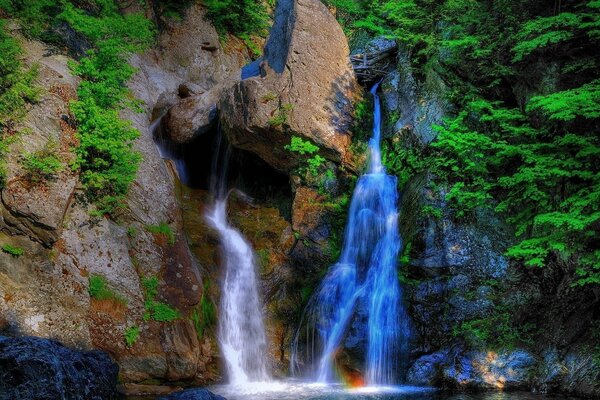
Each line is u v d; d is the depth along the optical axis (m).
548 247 9.00
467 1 11.61
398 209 11.15
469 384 8.80
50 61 10.49
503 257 9.77
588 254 8.86
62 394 6.04
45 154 9.27
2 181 8.76
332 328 10.40
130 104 11.16
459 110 11.51
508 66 10.55
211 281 11.05
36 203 8.88
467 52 11.54
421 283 9.91
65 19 10.79
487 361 8.93
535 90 10.14
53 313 8.74
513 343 9.08
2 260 8.62
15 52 9.64
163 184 11.26
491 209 10.20
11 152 8.98
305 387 9.39
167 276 10.14
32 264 8.86
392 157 12.26
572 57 9.68
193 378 9.55
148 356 9.15
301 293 11.31
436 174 10.73
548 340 8.98
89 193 9.89
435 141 11.43
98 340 8.93
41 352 6.13
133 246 10.09
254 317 11.03
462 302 9.52
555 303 9.25
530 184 9.46
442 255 9.85
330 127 12.17
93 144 9.80
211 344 10.13
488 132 10.98
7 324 8.26
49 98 9.81
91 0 12.05
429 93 12.15
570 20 9.00
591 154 9.02
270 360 10.53
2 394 5.67
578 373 8.32
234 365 10.27
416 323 9.79
